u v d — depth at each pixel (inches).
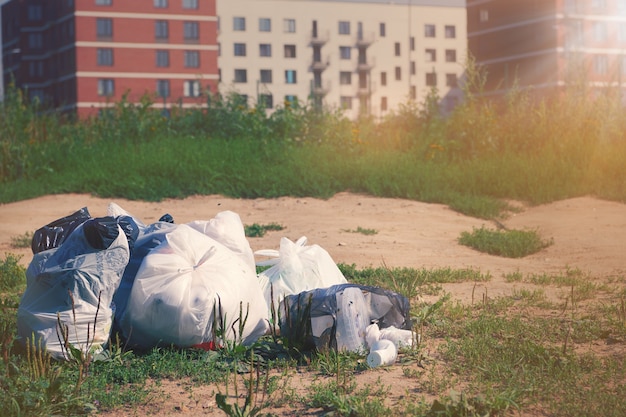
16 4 3159.5
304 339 223.0
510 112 735.7
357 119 879.1
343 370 206.8
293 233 452.4
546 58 2573.8
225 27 3521.2
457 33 3912.4
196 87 2775.6
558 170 618.2
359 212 529.0
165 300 217.5
